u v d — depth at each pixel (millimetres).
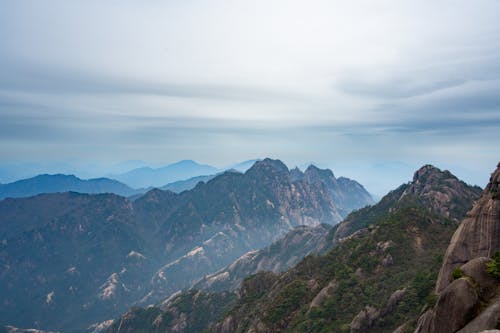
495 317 31156
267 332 117438
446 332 34156
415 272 98812
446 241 113625
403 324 73375
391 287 96562
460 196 185625
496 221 54688
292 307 120375
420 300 82750
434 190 189125
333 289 110750
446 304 34750
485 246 54656
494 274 35438
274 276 176375
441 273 58250
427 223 123625
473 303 33344
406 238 117500
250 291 173250
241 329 138250
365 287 102750
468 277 35875
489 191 59438
